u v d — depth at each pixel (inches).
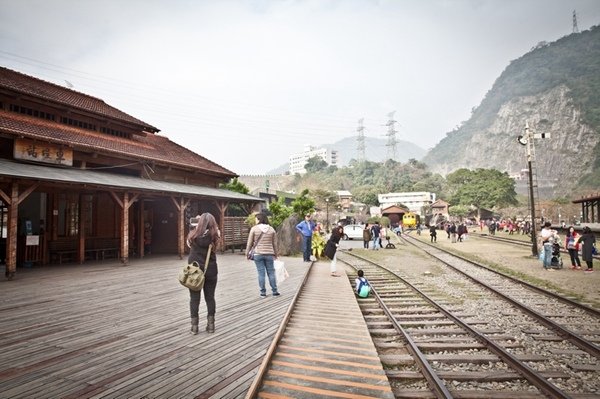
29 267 529.7
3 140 524.7
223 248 821.9
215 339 208.1
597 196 1405.0
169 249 791.1
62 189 594.2
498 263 710.5
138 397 138.2
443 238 1583.4
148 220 792.9
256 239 335.6
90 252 647.8
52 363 169.6
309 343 212.4
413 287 449.7
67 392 140.8
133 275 456.4
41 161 551.5
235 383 152.6
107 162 679.1
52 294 335.6
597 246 969.5
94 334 214.4
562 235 1453.0
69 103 674.8
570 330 283.3
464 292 437.7
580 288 452.4
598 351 226.8
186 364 171.2
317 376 168.2
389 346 242.2
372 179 6176.2
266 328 233.5
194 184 911.0
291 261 690.8
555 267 624.7
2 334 212.7
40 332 217.3
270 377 165.9
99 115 734.5
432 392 176.1
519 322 304.2
